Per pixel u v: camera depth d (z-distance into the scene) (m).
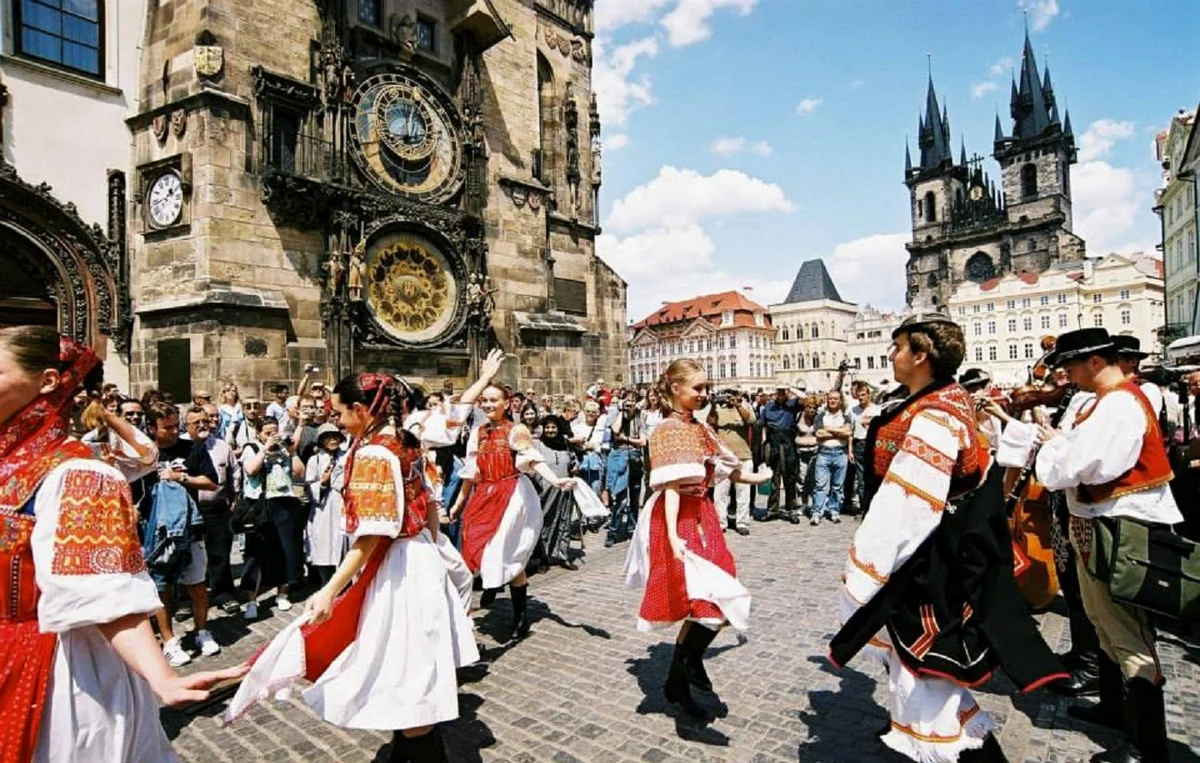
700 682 5.03
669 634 6.94
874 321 122.62
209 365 14.04
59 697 2.21
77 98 14.77
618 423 12.50
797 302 129.88
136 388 15.12
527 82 23.28
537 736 4.74
